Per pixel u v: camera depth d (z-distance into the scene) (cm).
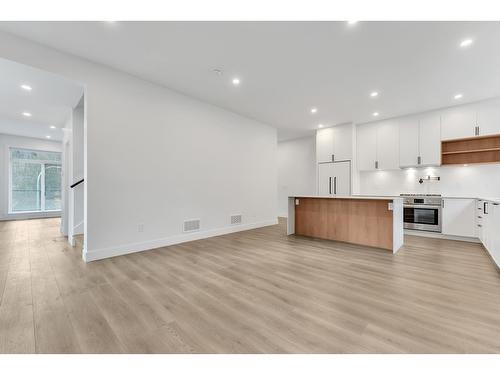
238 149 525
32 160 788
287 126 617
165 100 390
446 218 434
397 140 523
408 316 176
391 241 366
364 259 318
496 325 164
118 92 334
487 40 256
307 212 466
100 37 259
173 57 300
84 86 306
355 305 194
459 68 319
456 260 312
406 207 482
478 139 446
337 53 286
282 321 172
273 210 621
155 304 197
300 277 255
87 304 196
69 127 453
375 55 290
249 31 248
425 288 226
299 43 267
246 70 331
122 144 339
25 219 741
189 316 178
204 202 453
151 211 372
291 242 418
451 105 455
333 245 396
